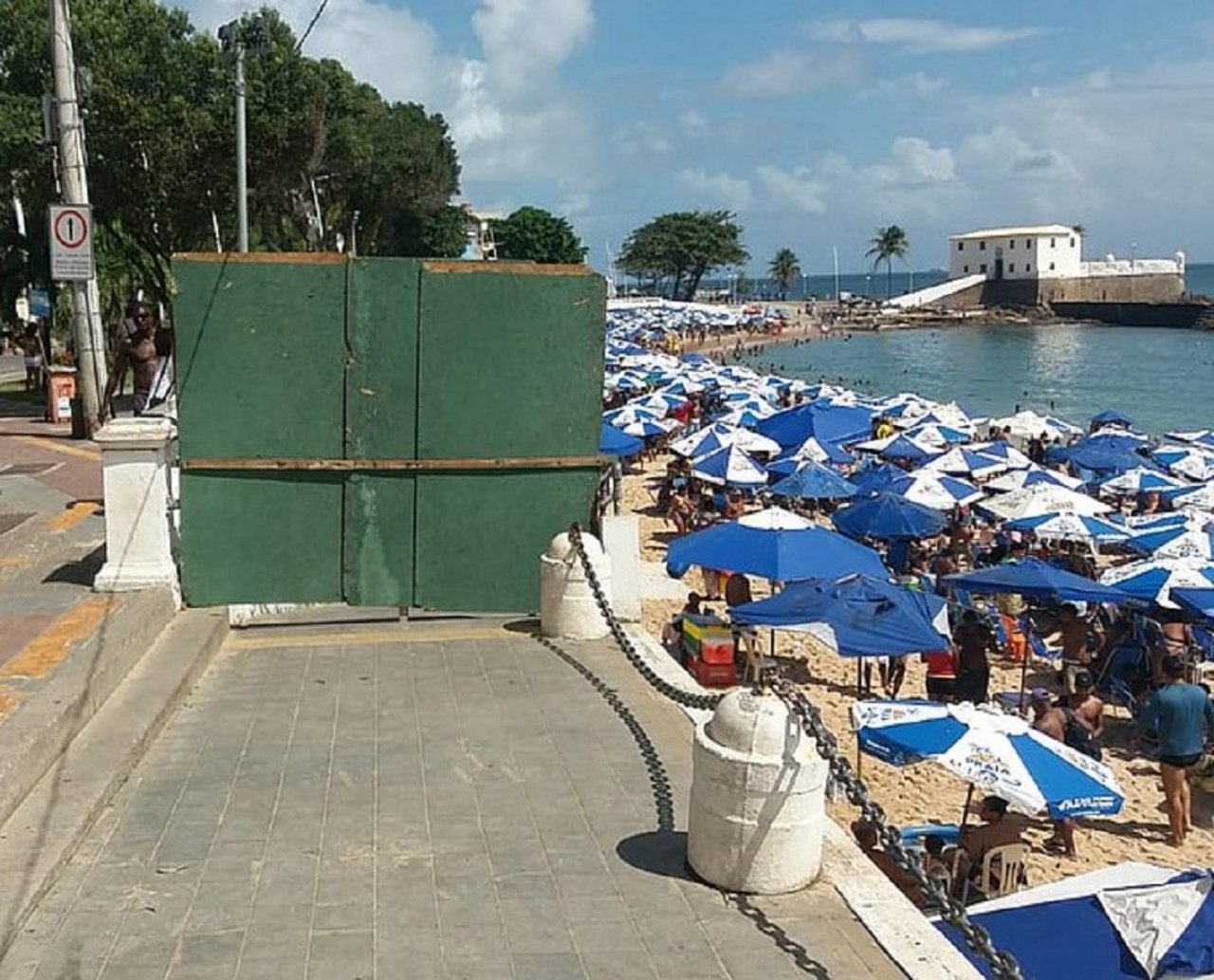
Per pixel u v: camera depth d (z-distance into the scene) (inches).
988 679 607.8
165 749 260.1
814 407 1168.8
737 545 571.8
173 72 1157.7
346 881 199.3
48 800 219.0
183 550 368.8
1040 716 541.3
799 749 196.2
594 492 386.9
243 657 336.2
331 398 372.5
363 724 280.1
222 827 219.8
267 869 203.2
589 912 189.9
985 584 602.2
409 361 374.3
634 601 373.7
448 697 301.3
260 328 366.6
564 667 328.5
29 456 652.1
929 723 375.2
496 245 4574.3
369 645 349.7
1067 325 5364.2
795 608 533.0
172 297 362.0
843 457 1130.7
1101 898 238.8
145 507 349.7
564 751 263.0
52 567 379.9
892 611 524.7
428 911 189.6
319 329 369.1
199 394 366.6
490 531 384.5
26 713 239.8
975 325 5369.1
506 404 379.9
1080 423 2251.5
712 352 3865.7
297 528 375.2
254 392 368.8
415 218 2342.5
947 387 2945.4
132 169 1160.2
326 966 172.7
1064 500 797.9
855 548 576.7
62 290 1002.1
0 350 1644.9
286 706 292.8
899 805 475.2
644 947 179.3
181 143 1143.0
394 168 2026.3
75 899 190.7
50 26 640.4
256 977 169.5
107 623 308.7
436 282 371.9
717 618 597.0
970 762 357.1
